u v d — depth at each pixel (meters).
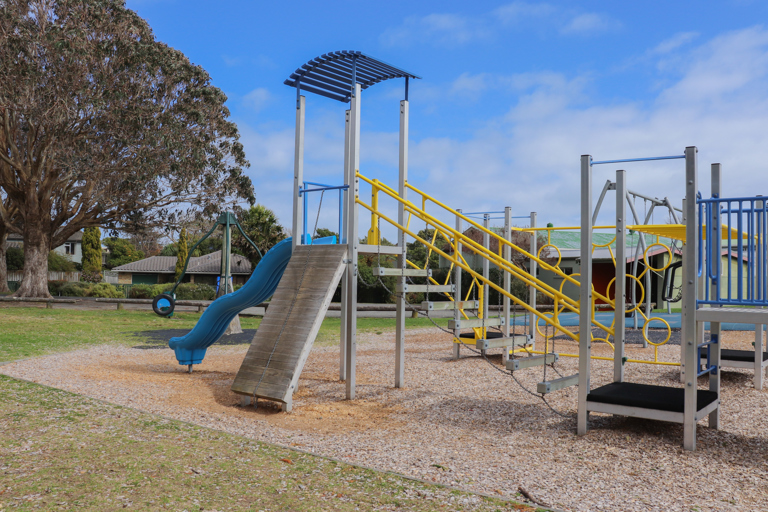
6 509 3.24
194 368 9.52
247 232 32.28
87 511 3.24
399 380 7.69
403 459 4.41
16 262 45.50
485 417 5.92
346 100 8.23
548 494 3.64
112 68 24.09
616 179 5.96
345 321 7.81
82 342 12.63
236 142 28.42
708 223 5.32
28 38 21.88
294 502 3.43
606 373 8.70
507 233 10.25
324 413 6.20
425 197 7.90
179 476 3.85
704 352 7.55
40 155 24.89
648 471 4.12
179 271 45.00
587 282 5.18
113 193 26.02
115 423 5.27
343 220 7.80
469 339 10.34
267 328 6.89
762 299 4.60
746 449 4.65
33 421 5.30
